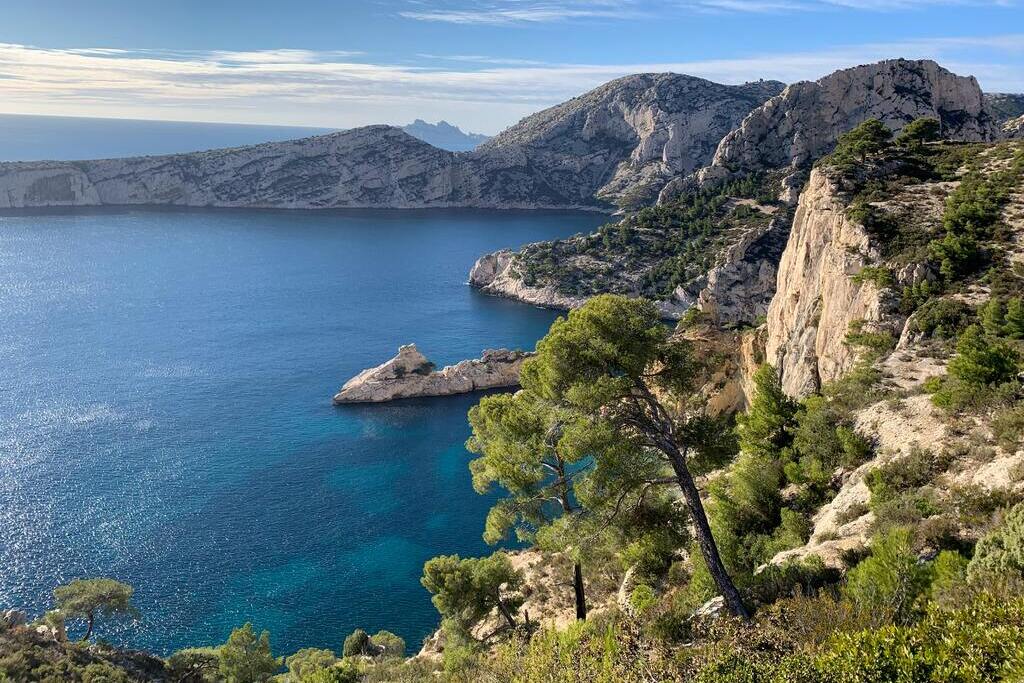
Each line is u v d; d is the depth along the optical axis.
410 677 32.69
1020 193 56.44
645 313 22.42
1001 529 15.08
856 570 16.31
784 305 64.88
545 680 17.48
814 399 39.00
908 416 30.47
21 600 55.59
